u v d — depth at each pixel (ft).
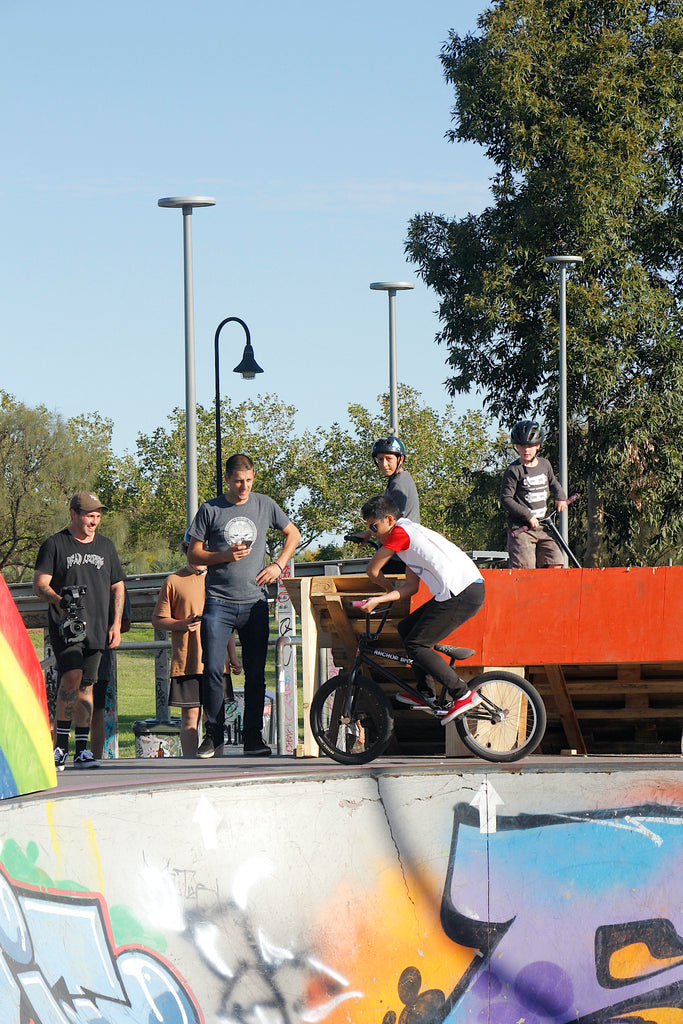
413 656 42.11
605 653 46.47
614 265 179.11
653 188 180.04
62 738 45.44
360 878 40.11
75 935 34.04
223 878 38.19
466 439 260.42
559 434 154.40
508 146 183.62
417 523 45.52
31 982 31.14
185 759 50.08
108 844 36.24
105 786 36.94
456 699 42.14
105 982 34.04
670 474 173.37
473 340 184.75
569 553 55.06
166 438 298.35
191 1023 35.96
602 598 47.03
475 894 40.81
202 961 36.99
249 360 96.07
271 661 127.03
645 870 40.34
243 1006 37.40
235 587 49.16
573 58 179.93
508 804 41.11
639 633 46.42
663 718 53.01
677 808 40.29
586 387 176.35
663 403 175.11
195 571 51.65
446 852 40.88
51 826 34.45
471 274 183.42
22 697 37.52
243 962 37.83
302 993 38.45
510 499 54.29
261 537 49.93
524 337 181.68
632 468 179.01
